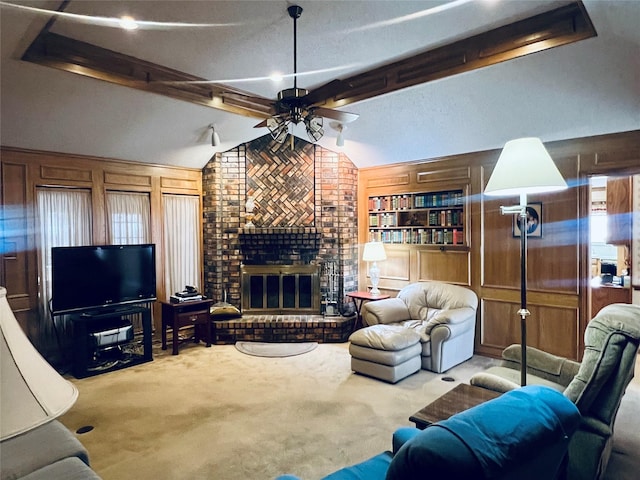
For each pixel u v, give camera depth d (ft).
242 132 18.12
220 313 18.60
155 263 17.11
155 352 17.21
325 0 8.91
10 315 3.16
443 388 13.16
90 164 16.19
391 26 10.23
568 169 14.51
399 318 16.90
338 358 16.35
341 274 20.07
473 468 3.46
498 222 16.29
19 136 13.79
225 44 10.98
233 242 19.66
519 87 12.56
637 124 12.73
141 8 9.07
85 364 14.34
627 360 7.11
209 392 12.94
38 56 10.59
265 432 10.35
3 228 14.03
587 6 8.27
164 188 18.60
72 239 15.74
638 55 9.96
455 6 9.36
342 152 20.11
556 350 14.89
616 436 9.96
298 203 20.11
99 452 9.46
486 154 16.57
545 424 4.20
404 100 14.69
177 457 9.24
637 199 17.08
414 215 19.61
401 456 3.75
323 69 12.89
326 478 6.01
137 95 13.39
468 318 15.51
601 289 17.70
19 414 2.77
